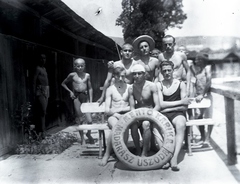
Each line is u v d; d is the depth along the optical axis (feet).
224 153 12.24
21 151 13.66
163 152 10.64
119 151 10.76
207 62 13.74
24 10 15.26
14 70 14.51
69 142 15.25
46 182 9.84
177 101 11.89
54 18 19.06
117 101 12.26
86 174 10.42
